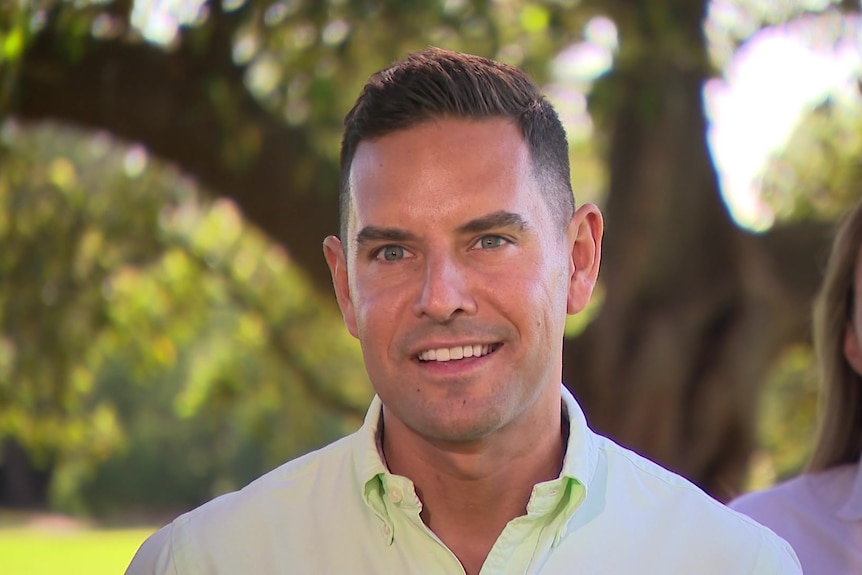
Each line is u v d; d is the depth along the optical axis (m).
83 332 8.62
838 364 3.46
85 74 5.95
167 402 26.88
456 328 2.24
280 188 6.43
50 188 8.15
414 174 2.26
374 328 2.29
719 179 7.10
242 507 2.54
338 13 5.84
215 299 10.17
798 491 3.43
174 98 6.05
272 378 10.72
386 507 2.41
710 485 6.79
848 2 6.72
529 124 2.35
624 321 6.94
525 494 2.41
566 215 2.43
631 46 6.14
